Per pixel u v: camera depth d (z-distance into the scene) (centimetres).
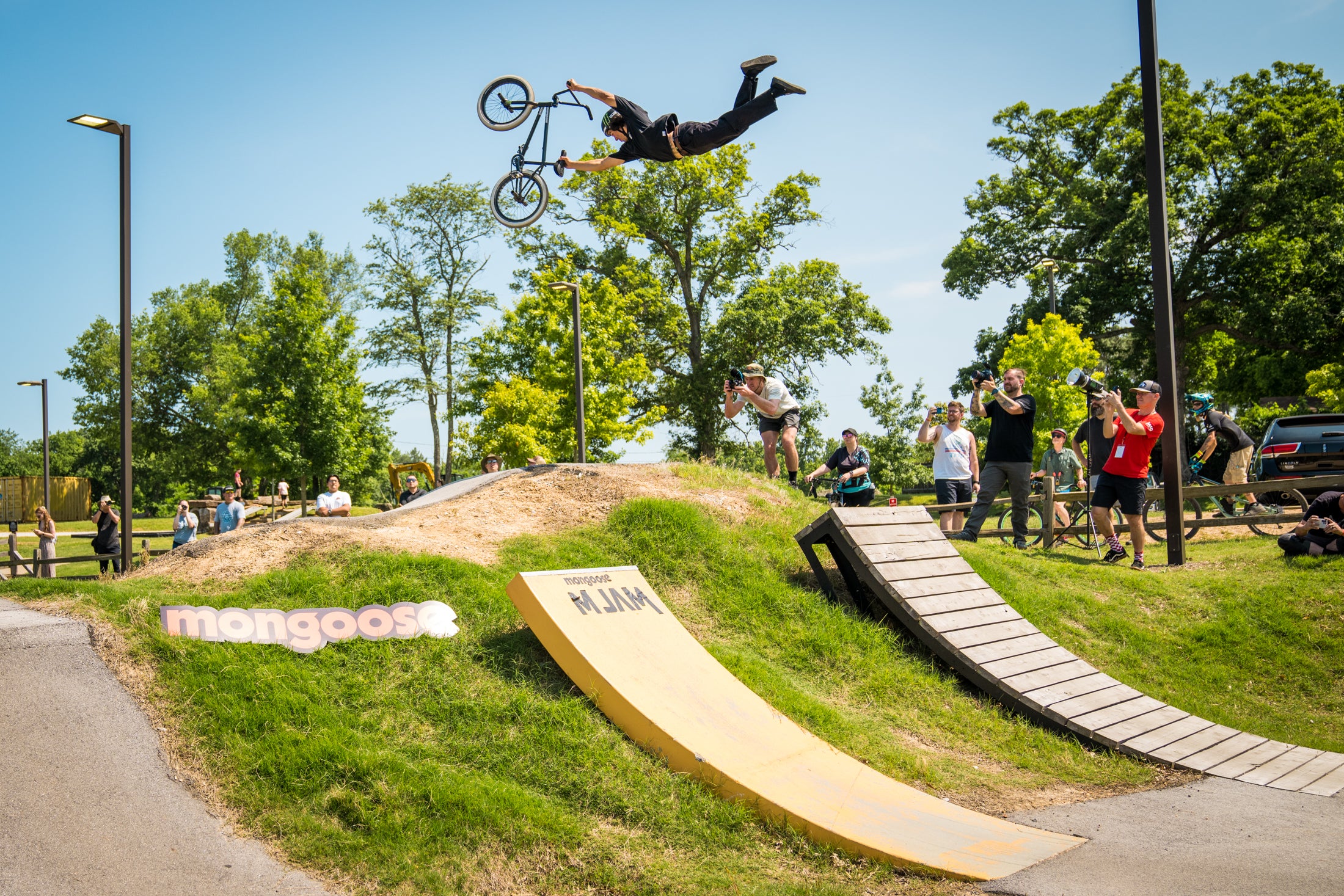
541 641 596
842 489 1120
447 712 542
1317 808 559
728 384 1157
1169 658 880
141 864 399
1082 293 3619
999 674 739
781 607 809
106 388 5869
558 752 520
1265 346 3731
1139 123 3575
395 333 4900
